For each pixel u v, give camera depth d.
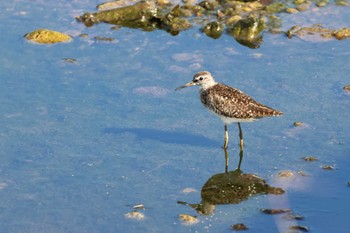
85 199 13.16
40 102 16.19
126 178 13.82
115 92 16.61
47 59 17.95
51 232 12.23
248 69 17.56
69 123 15.50
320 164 14.23
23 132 15.15
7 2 20.97
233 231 12.27
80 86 16.83
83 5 20.83
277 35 19.25
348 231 12.25
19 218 12.60
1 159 14.30
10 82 16.89
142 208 12.91
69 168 14.09
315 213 12.77
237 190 13.50
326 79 17.09
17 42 18.67
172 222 12.53
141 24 20.00
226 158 14.53
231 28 19.33
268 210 12.86
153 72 17.45
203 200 13.18
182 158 14.50
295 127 15.43
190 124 15.65
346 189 13.46
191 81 16.12
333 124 15.49
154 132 15.31
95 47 18.61
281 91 16.62
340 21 19.98
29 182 13.64
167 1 20.88
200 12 20.45
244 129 15.57
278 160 14.41
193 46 18.75
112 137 15.11
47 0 21.19
